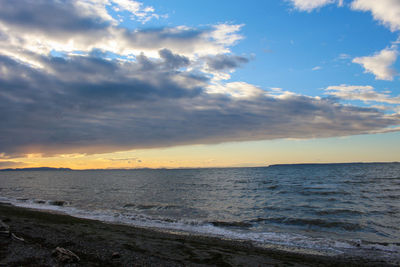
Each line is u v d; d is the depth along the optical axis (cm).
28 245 994
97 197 3484
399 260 1064
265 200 3002
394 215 2008
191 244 1212
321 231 1591
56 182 7625
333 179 6275
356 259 1074
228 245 1250
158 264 891
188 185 5600
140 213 2231
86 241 1138
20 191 4606
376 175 7656
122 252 998
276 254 1118
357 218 1922
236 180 7100
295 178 7100
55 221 1611
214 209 2427
